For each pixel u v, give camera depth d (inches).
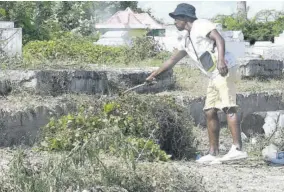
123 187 279.1
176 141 410.9
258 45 1251.8
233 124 386.9
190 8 388.8
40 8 1217.4
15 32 644.7
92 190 272.1
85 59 701.3
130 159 288.8
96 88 482.3
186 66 673.6
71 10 1309.1
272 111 569.6
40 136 393.4
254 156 405.4
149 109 404.5
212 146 396.2
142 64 712.4
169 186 286.2
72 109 428.1
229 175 346.6
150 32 1307.8
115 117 388.2
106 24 1264.8
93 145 281.4
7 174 275.0
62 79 459.5
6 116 400.2
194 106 515.8
